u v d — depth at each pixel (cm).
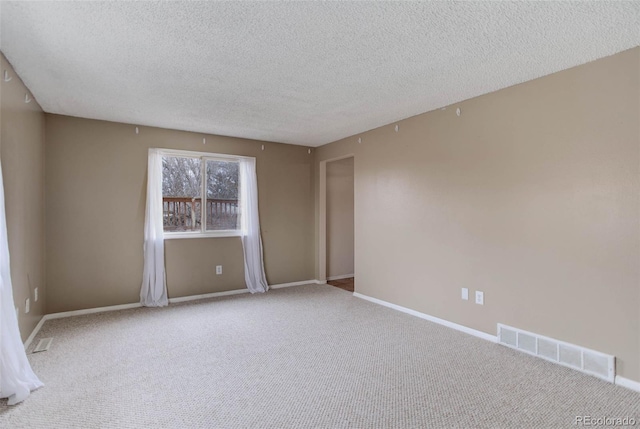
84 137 377
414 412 192
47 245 358
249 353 274
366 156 438
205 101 321
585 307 238
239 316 370
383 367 248
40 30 195
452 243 330
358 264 452
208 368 247
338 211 581
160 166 416
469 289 315
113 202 392
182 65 243
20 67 245
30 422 183
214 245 459
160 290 412
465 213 318
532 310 268
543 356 260
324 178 539
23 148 277
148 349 281
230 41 209
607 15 179
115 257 394
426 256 357
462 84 279
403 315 372
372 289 430
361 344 292
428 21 186
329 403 201
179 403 202
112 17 182
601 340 230
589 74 235
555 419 184
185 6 172
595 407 196
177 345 290
